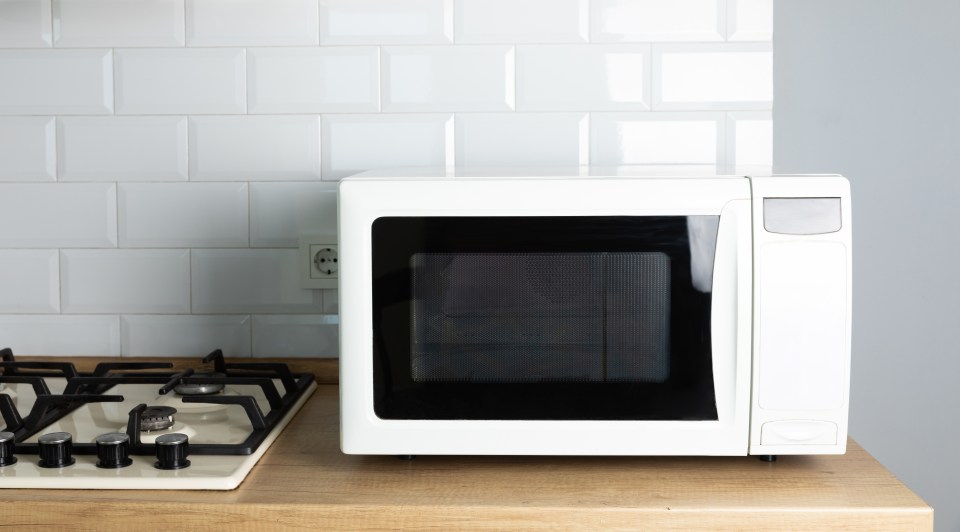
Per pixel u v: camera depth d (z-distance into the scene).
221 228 1.44
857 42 1.46
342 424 1.03
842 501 0.94
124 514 0.92
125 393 1.33
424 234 1.02
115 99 1.43
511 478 1.01
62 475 0.96
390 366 1.02
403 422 1.02
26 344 1.47
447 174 1.09
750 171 1.14
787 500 0.94
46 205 1.45
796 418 1.00
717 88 1.40
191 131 1.43
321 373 1.42
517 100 1.41
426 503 0.93
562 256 1.02
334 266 1.43
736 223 1.00
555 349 1.02
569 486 0.99
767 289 0.99
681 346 1.01
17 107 1.44
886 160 1.48
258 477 1.00
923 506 0.92
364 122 1.42
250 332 1.45
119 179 1.44
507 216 1.01
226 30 1.42
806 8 1.46
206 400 1.11
